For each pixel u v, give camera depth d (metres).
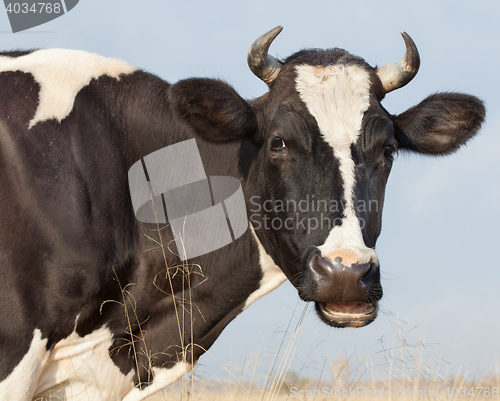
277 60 6.49
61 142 5.74
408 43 6.29
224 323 6.75
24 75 5.96
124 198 6.04
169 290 6.34
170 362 6.42
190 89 5.96
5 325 5.23
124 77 6.55
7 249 5.29
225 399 6.61
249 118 6.31
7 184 5.43
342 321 5.35
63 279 5.47
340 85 6.04
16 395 5.26
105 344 6.04
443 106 6.68
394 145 6.18
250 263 6.61
